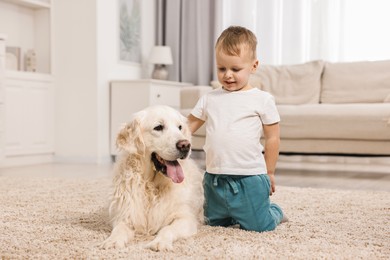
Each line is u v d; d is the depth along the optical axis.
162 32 6.10
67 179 3.39
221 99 1.83
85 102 5.02
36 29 5.18
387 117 3.54
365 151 3.67
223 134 1.76
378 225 1.89
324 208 2.29
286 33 5.56
